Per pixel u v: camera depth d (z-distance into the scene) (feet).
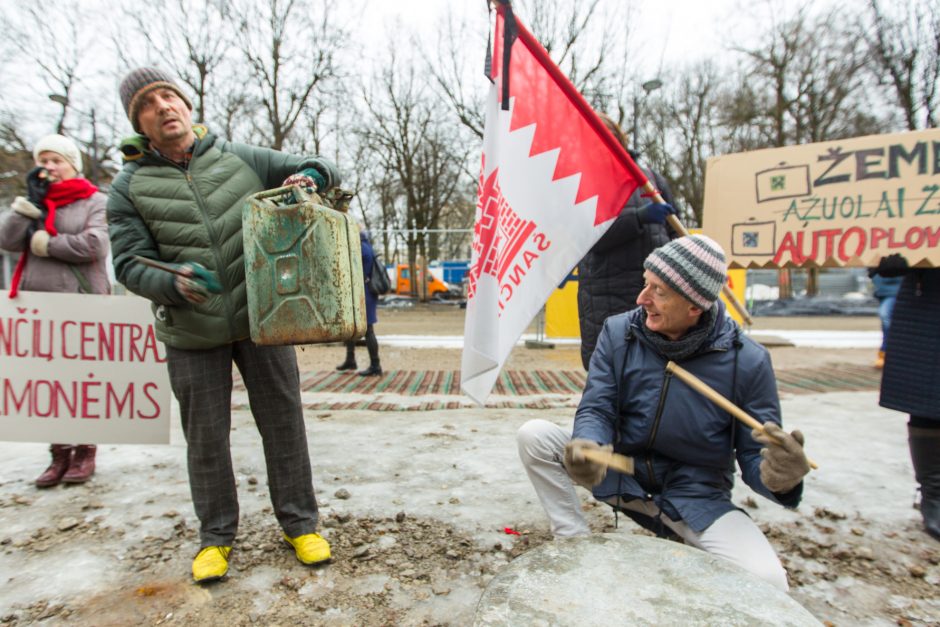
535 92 7.74
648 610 4.00
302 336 6.61
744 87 79.15
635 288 9.18
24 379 10.85
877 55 63.82
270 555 8.36
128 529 9.17
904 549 8.64
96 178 58.95
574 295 32.81
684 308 6.10
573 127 7.81
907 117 62.69
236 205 7.38
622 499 6.91
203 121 65.05
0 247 10.77
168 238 7.16
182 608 7.12
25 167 53.78
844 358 28.60
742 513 6.42
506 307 7.45
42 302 10.82
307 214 6.51
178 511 9.82
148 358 10.96
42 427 10.85
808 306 65.05
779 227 10.12
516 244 7.52
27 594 7.41
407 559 8.29
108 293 11.76
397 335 41.29
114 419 10.97
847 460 12.43
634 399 6.79
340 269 6.57
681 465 6.75
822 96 69.92
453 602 7.26
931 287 9.05
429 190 94.58
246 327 7.44
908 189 9.16
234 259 7.32
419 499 10.40
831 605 7.27
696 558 4.74
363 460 12.49
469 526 9.35
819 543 8.79
